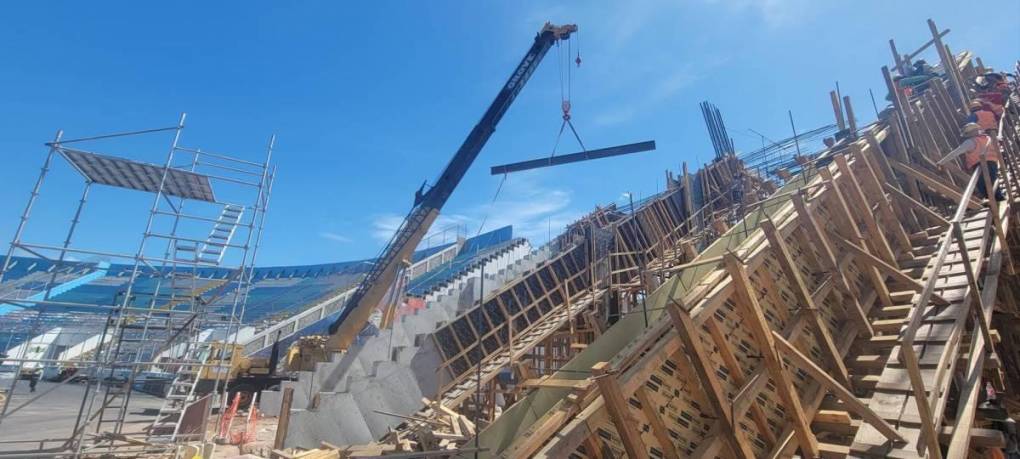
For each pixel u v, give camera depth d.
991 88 16.17
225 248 15.09
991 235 10.48
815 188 10.55
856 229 10.03
